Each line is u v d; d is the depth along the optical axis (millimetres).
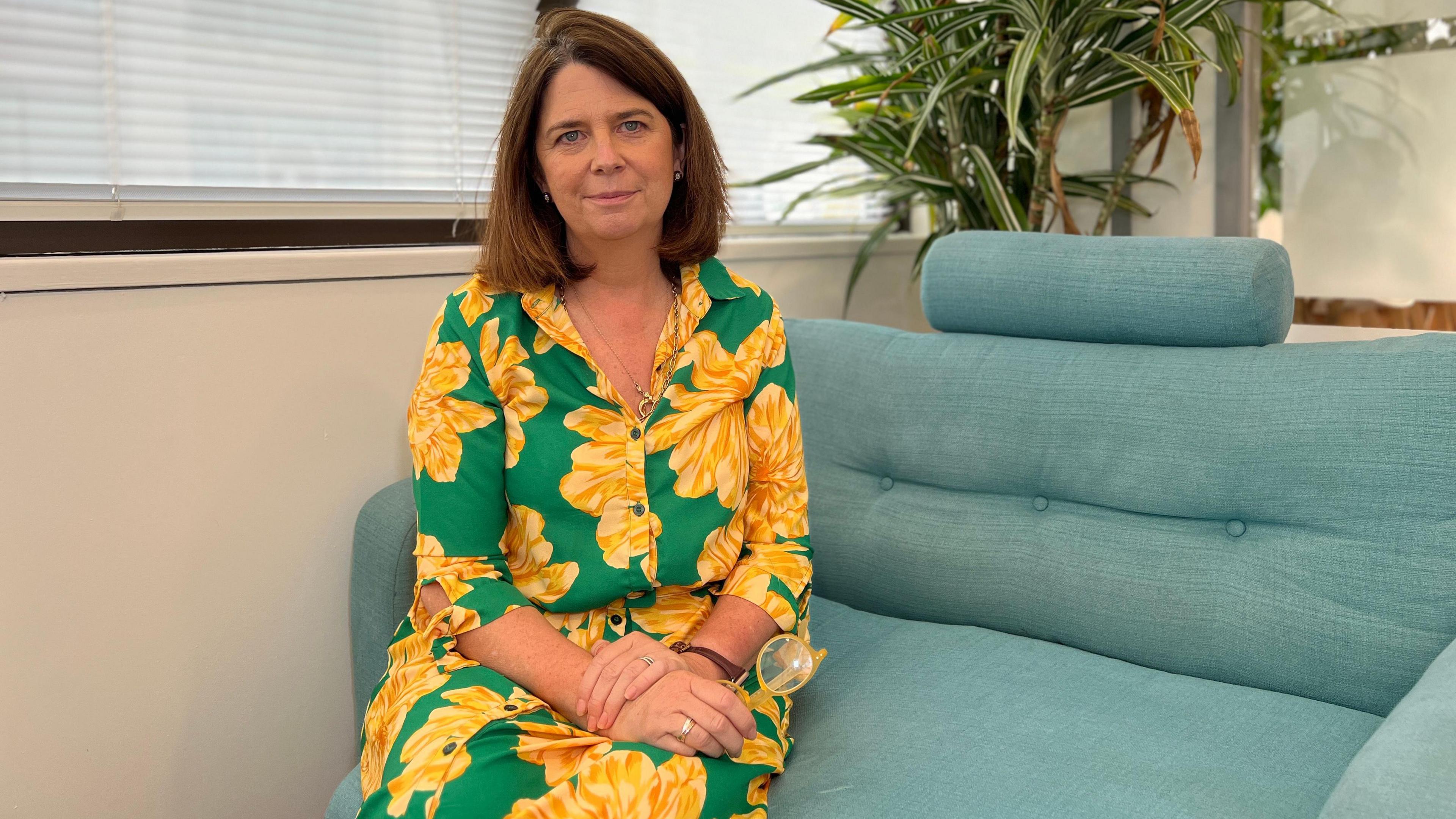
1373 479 1269
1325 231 2271
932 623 1604
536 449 1210
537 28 1258
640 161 1197
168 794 1527
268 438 1581
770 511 1325
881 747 1194
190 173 1632
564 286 1265
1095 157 2525
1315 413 1325
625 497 1208
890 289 2857
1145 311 1515
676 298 1320
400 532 1428
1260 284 1434
